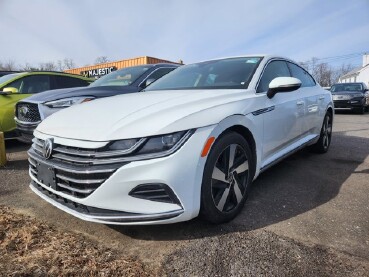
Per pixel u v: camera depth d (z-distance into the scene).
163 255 2.33
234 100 2.91
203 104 2.67
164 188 2.28
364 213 2.99
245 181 2.94
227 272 2.13
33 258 2.24
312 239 2.52
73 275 2.07
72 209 2.43
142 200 2.28
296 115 3.92
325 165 4.58
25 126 5.25
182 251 2.38
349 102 13.94
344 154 5.29
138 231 2.66
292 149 3.96
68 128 2.58
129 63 20.17
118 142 2.28
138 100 2.92
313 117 4.57
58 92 5.41
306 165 4.57
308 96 4.39
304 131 4.31
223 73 3.60
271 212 3.00
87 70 23.06
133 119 2.42
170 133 2.31
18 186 3.83
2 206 3.21
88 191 2.30
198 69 3.93
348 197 3.37
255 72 3.47
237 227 2.71
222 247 2.42
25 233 2.60
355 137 7.19
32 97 5.45
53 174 2.49
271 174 4.15
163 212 2.29
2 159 4.71
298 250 2.37
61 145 2.50
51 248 2.38
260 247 2.41
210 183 2.51
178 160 2.30
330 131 5.48
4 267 2.12
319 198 3.35
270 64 3.79
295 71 4.47
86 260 2.23
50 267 2.14
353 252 2.34
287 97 3.76
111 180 2.24
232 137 2.70
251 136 3.00
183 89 3.45
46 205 3.23
